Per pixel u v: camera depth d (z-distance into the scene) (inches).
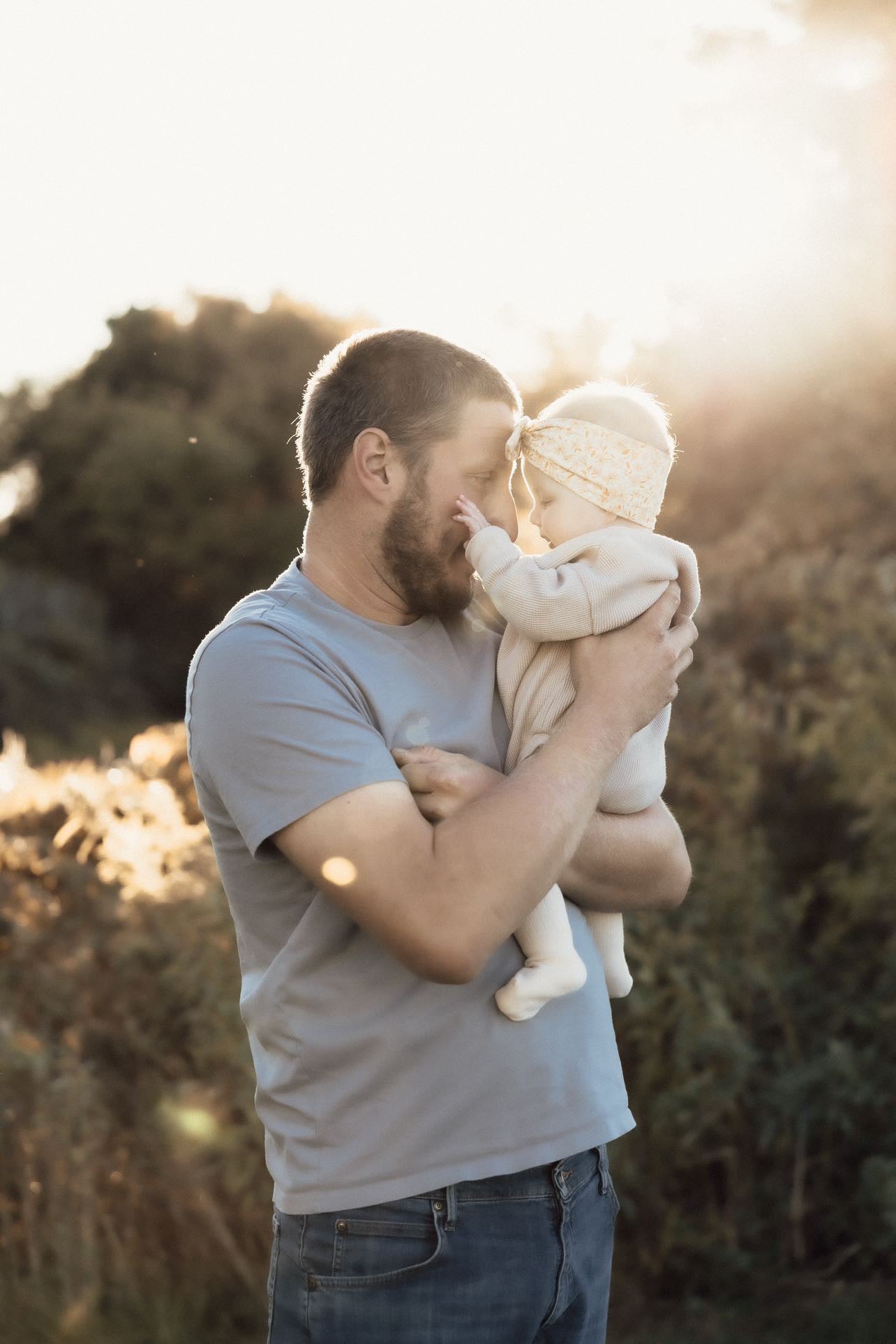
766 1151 141.9
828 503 242.1
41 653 882.8
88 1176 129.3
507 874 62.2
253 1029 71.2
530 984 68.0
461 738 72.5
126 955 138.3
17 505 1157.1
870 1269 138.4
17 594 931.3
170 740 181.8
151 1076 135.9
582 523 78.0
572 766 66.2
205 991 135.0
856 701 158.6
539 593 71.2
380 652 71.5
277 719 64.4
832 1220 140.5
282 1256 69.8
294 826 63.6
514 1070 67.6
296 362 1235.9
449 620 76.9
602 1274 72.8
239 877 70.3
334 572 72.6
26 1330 124.7
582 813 65.6
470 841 62.5
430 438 70.1
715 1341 128.2
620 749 68.6
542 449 79.3
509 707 76.0
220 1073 133.3
